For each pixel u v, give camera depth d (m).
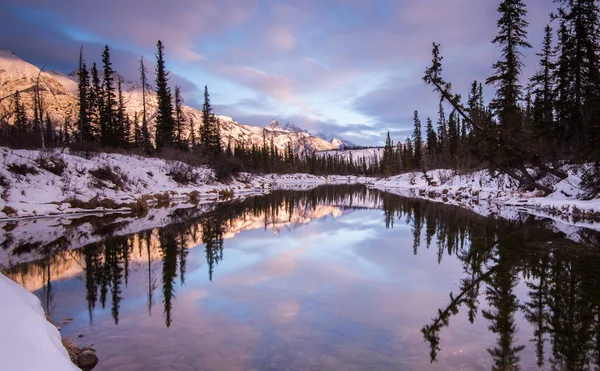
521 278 7.84
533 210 21.78
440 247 11.66
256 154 102.50
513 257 9.77
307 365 4.14
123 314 6.00
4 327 3.46
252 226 17.19
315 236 14.35
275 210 24.78
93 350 4.61
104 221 18.00
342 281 7.97
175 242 12.95
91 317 5.88
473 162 35.16
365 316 5.82
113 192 25.47
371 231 15.54
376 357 4.35
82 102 40.16
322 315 5.86
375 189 55.91
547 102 25.38
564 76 23.56
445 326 5.34
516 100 25.27
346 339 4.91
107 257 10.55
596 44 21.88
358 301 6.59
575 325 5.30
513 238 12.59
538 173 26.55
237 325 5.46
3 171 20.62
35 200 20.44
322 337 4.97
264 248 11.92
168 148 42.12
